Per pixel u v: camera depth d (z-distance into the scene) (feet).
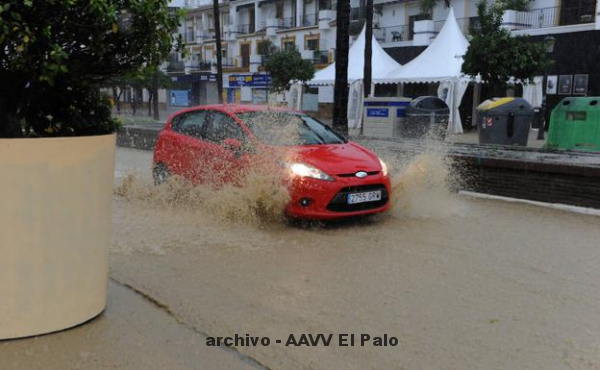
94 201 12.11
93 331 12.21
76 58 11.83
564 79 75.31
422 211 24.64
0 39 9.89
